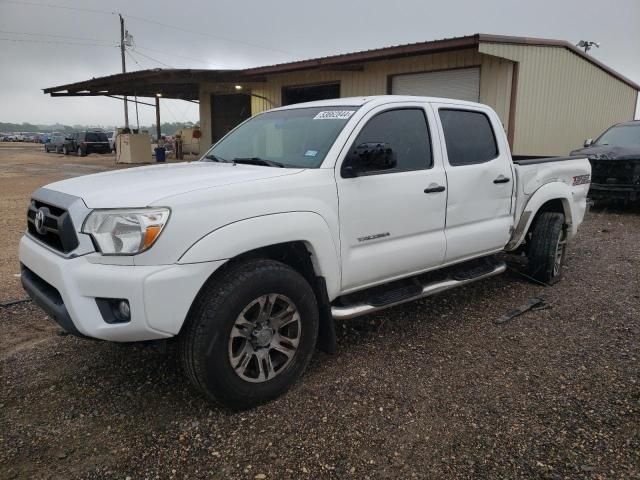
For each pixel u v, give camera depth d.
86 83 18.97
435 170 4.05
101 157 31.53
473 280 4.50
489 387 3.35
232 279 2.92
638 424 2.92
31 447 2.74
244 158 3.96
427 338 4.12
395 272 3.86
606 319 4.52
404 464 2.62
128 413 3.06
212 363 2.85
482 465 2.60
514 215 4.93
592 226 9.04
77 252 2.77
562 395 3.25
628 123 11.57
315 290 3.45
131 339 2.73
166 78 16.69
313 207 3.25
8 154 35.59
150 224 2.65
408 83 13.30
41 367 3.60
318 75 15.41
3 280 5.53
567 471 2.55
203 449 2.74
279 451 2.72
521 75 11.88
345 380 3.44
